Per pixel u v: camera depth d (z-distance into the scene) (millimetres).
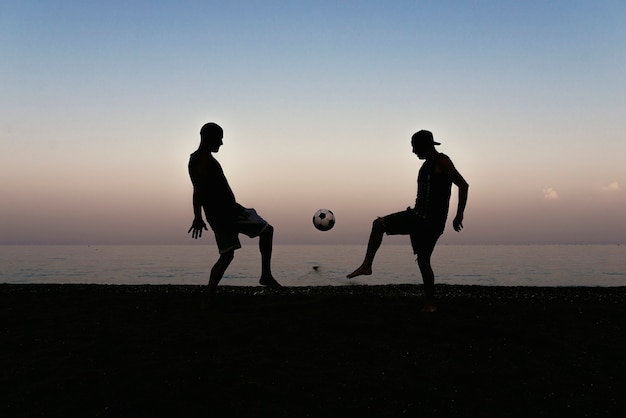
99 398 2871
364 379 3221
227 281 21109
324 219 7066
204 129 5664
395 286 9422
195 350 3912
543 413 2688
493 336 4340
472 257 67812
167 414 2658
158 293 7238
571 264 42656
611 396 2934
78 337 4340
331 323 4805
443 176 5258
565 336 4301
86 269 35312
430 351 3881
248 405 2785
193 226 5531
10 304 6141
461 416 2650
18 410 2701
